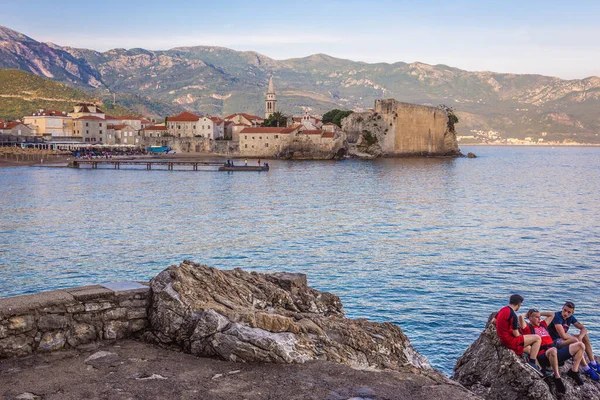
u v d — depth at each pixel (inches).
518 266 1595.7
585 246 1905.8
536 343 526.6
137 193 3641.7
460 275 1493.6
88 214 2640.3
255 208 2906.0
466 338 1051.9
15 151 6786.4
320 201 3240.7
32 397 377.1
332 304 653.3
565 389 516.4
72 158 6919.3
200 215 2632.9
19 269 1510.8
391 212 2802.7
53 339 454.3
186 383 406.3
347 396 396.5
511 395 514.6
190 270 544.1
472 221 2524.6
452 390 416.8
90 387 394.6
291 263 1622.8
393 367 498.9
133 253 1739.7
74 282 1393.9
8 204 2972.4
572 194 3846.0
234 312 472.4
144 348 469.7
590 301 1256.8
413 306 1228.5
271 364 443.8
